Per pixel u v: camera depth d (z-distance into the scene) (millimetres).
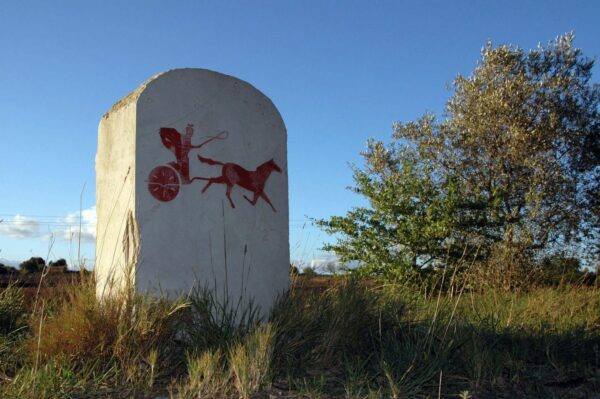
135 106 5004
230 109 5504
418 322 5406
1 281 6676
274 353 4371
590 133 15633
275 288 5559
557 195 15172
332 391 4016
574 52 15883
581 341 5516
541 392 4359
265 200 5602
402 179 11062
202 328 4660
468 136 15859
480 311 6914
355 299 5152
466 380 4438
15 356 4547
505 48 15953
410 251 10414
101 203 5566
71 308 4711
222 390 3846
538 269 11227
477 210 11289
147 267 4855
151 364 4023
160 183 5020
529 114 15359
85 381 3879
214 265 5188
